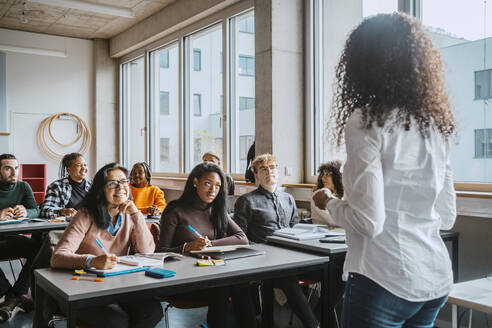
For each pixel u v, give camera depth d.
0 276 3.42
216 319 2.32
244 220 3.18
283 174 4.54
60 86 7.85
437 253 1.24
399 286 1.18
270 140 4.50
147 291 1.72
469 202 2.95
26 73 7.55
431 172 1.22
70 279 1.79
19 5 6.30
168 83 7.01
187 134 6.56
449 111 1.29
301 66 4.67
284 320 3.39
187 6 6.01
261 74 4.61
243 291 2.45
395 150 1.19
